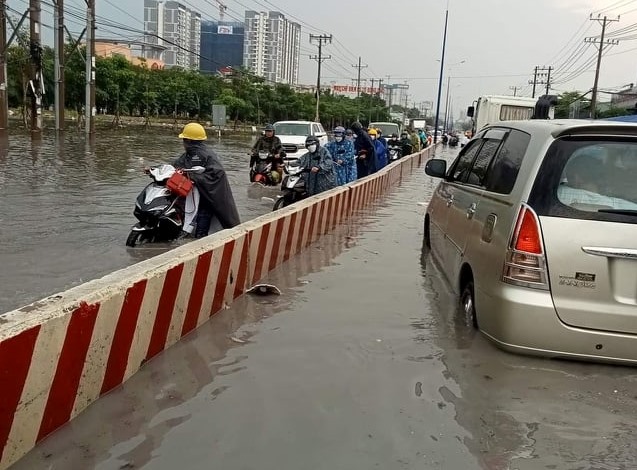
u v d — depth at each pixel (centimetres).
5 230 758
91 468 261
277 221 612
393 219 991
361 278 588
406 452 280
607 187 364
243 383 346
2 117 2695
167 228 722
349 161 1204
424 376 361
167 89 5200
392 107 12444
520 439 296
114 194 1109
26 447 268
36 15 2803
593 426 310
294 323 450
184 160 754
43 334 274
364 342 414
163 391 333
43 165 1568
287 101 6406
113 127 4297
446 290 547
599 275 351
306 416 310
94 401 316
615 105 5488
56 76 3086
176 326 401
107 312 322
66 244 698
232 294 497
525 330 359
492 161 479
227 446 280
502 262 372
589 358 358
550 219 360
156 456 271
